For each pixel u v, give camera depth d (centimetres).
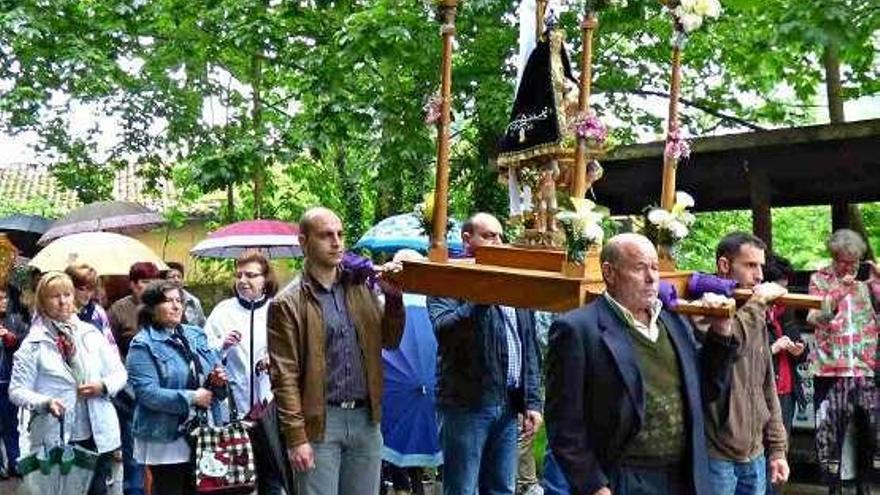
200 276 1983
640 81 1271
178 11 1263
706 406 514
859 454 803
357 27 1101
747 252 528
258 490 588
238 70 1441
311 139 1168
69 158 1493
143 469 769
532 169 515
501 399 598
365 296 539
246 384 708
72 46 1211
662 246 521
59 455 656
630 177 998
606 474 415
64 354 672
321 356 516
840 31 948
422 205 545
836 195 986
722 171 930
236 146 1222
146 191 1546
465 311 587
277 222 1113
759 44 1184
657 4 1086
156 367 643
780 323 758
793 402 764
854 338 788
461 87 1153
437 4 522
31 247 1495
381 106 1154
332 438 519
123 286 979
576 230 452
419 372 757
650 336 420
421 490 835
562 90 498
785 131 862
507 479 613
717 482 520
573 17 1009
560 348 417
